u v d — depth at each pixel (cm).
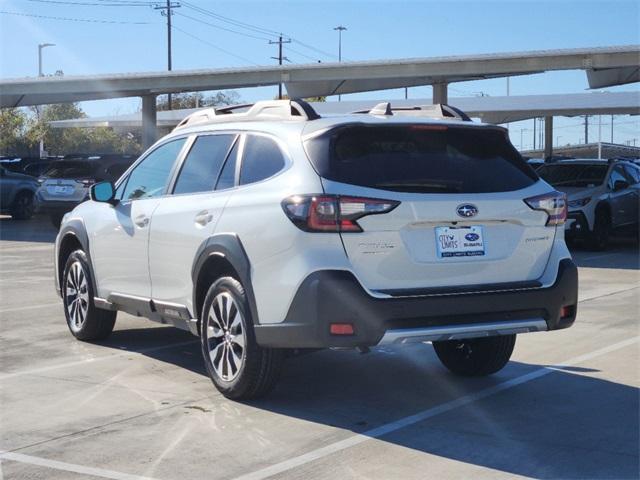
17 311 1011
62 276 869
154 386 669
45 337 860
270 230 567
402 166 569
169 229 678
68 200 2228
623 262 1539
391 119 591
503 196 584
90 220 800
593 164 1816
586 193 1728
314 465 495
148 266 711
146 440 539
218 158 660
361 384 678
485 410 605
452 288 566
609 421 579
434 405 618
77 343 832
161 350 801
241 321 598
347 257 543
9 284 1238
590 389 661
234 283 603
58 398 636
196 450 521
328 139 567
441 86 2748
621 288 1194
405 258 554
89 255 799
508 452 517
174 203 684
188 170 692
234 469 489
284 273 555
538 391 655
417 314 547
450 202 563
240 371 602
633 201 1834
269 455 511
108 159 2300
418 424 571
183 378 694
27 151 6025
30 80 2820
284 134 597
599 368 727
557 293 595
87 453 517
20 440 541
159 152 746
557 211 609
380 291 548
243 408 607
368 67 2508
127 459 506
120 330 899
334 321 537
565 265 606
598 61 2288
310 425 569
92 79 2794
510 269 589
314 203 544
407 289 555
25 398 636
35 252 1708
